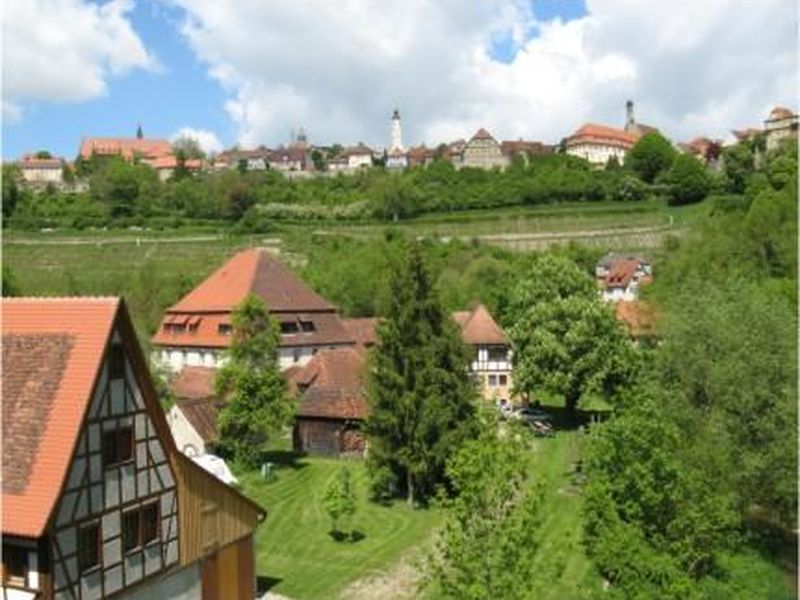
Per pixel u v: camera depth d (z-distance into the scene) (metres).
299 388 64.69
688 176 150.88
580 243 137.50
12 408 27.47
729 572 34.56
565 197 158.75
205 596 32.88
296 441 60.34
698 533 30.61
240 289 78.50
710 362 43.38
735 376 41.94
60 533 26.02
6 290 80.25
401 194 149.38
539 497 22.62
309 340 76.81
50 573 25.67
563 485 49.28
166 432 30.45
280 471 55.12
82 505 26.86
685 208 148.12
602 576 34.50
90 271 116.62
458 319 81.50
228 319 76.88
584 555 37.59
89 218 146.75
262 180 182.00
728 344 43.38
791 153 134.50
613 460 31.38
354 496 47.75
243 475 53.78
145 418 29.58
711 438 39.59
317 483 52.53
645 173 176.88
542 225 143.62
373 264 112.44
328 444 59.03
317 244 131.38
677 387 43.97
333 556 40.91
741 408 41.72
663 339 47.56
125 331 28.69
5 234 134.25
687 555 30.28
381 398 49.41
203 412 57.19
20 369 28.19
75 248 130.12
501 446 23.39
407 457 48.41
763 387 41.50
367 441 50.94
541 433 63.81
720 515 31.42
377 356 50.03
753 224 83.88
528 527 22.12
